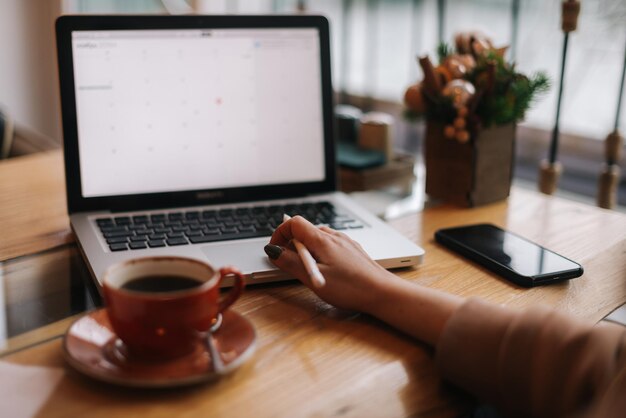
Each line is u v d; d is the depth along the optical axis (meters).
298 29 1.05
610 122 1.88
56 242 0.93
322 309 0.74
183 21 0.99
